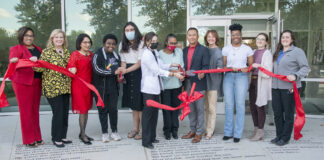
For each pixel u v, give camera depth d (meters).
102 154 3.37
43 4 5.50
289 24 5.54
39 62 3.25
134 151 3.46
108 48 3.64
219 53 3.86
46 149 3.52
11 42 5.47
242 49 3.71
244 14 5.61
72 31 5.63
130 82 3.80
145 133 3.55
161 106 3.15
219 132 4.27
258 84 3.72
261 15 5.56
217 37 3.92
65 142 3.72
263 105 3.77
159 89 3.54
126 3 5.64
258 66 3.60
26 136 3.52
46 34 5.57
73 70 3.45
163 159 3.22
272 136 4.08
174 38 3.67
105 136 3.79
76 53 3.54
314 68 5.43
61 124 3.56
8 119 5.09
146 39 3.46
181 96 3.15
